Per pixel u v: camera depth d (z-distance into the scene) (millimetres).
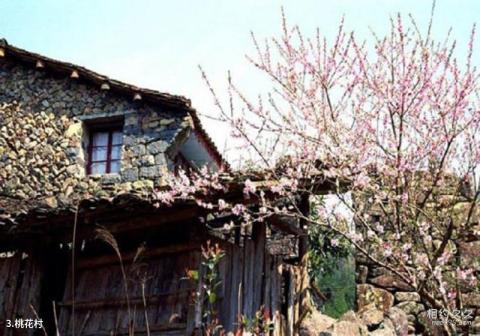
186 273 5207
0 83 10734
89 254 6109
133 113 9852
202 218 5465
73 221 5477
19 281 5938
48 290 5980
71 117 10164
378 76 5125
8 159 10180
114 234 5840
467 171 5016
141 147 9578
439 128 5023
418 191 5250
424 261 4434
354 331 5449
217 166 10578
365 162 4898
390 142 5078
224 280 5305
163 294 5289
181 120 9547
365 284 6449
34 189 9844
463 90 4953
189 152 10352
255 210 5512
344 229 5055
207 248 5160
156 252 5512
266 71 5344
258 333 4863
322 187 5258
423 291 4352
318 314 6086
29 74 10648
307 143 5133
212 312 4828
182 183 5375
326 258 10398
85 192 9547
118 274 5676
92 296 5676
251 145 5320
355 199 5074
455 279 4820
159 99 9609
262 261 5363
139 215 5453
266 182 5117
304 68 5305
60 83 10438
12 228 5555
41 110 10352
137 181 9359
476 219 5664
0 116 10500
